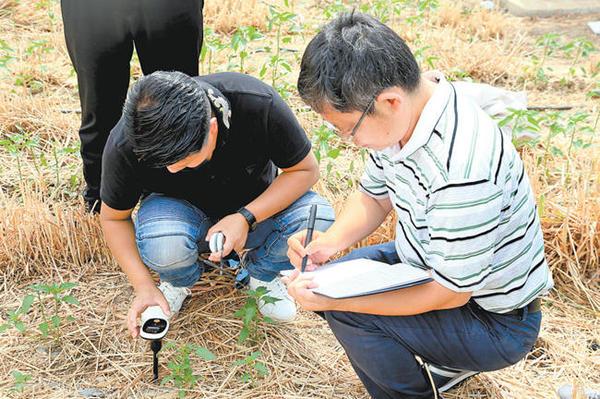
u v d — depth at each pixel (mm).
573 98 4898
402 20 5922
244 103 2619
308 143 2801
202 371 2859
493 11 6113
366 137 2012
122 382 2824
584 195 3438
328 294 2166
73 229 3396
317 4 6250
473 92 4133
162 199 2908
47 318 3098
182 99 2229
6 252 3338
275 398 2758
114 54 3105
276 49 5449
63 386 2805
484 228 2039
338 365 2920
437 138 2021
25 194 3695
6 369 2859
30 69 4891
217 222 2932
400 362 2418
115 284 3311
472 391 2764
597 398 2648
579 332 3080
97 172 3463
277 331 3053
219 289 3254
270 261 2996
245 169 2824
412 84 1944
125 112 2262
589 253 3336
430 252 2139
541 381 2828
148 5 2977
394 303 2254
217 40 4641
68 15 3021
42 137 4270
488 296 2309
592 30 5910
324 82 1906
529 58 5465
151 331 2693
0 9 5777
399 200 2268
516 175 2123
